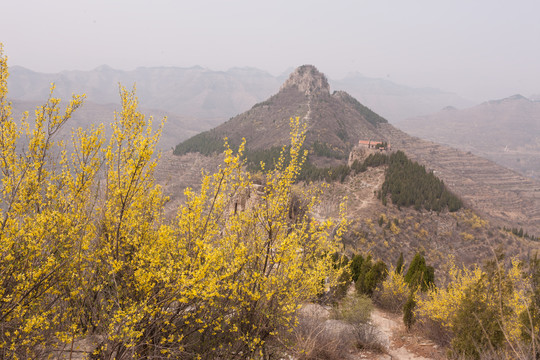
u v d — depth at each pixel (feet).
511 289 24.88
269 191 16.10
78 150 12.46
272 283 15.03
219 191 14.48
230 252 14.90
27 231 11.54
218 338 15.10
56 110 12.03
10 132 11.59
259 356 15.98
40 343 11.50
